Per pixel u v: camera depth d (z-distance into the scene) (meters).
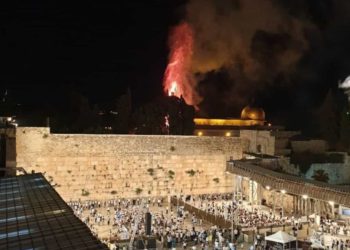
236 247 44.31
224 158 75.56
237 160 71.19
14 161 64.69
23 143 65.81
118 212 60.12
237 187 73.38
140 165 71.19
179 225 54.69
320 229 49.34
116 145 70.12
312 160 82.31
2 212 28.69
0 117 85.56
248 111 116.62
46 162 66.88
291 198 62.72
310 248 41.06
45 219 25.69
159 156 72.12
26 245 20.45
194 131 98.62
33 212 27.97
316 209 58.81
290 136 99.56
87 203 67.31
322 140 93.88
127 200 69.44
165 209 65.25
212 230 49.75
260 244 44.31
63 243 20.20
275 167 73.62
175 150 72.88
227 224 52.00
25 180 43.38
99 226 54.31
